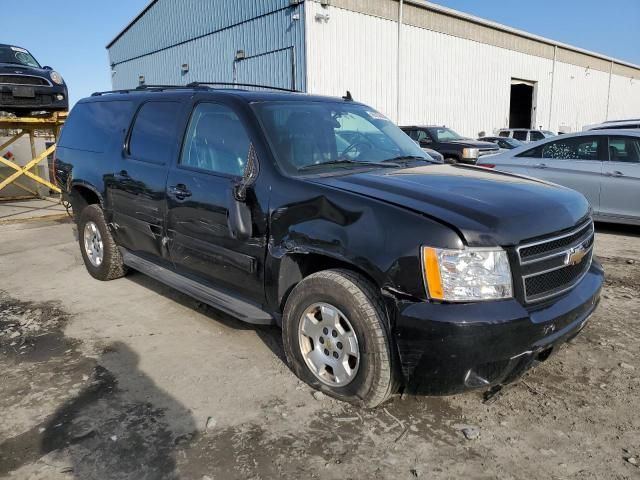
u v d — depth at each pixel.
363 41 19.59
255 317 3.41
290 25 18.36
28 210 10.50
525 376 3.36
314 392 3.18
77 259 6.49
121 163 4.67
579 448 2.64
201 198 3.72
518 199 2.91
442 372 2.60
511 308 2.57
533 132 21.47
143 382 3.35
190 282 4.09
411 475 2.46
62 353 3.79
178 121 4.17
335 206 2.93
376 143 4.03
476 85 25.64
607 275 5.48
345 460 2.57
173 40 25.12
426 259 2.56
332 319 2.98
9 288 5.34
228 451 2.65
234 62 21.33
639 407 3.01
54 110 10.70
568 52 32.09
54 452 2.65
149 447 2.69
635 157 7.14
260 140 3.41
